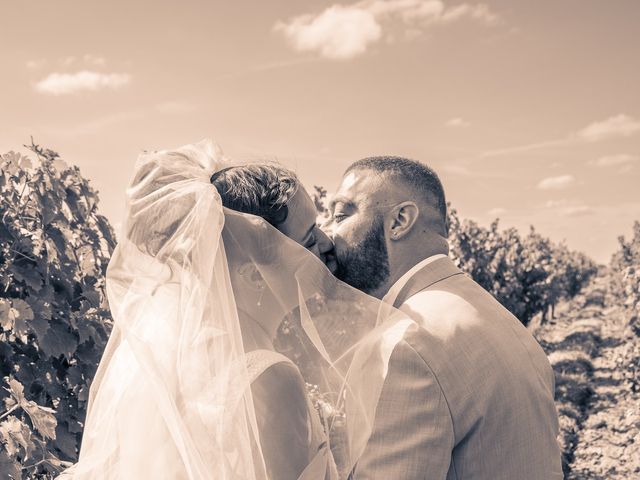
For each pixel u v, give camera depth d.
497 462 2.04
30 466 3.36
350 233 2.27
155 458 1.79
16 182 3.76
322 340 1.95
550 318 21.83
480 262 14.09
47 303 3.62
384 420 1.96
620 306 20.58
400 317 2.04
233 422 1.71
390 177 2.28
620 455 8.48
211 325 1.78
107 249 4.16
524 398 2.10
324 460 1.83
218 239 1.82
